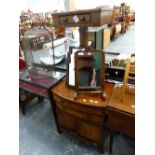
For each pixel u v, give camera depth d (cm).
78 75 126
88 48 127
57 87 148
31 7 591
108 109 117
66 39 217
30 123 197
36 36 181
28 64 187
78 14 113
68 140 169
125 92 125
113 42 305
